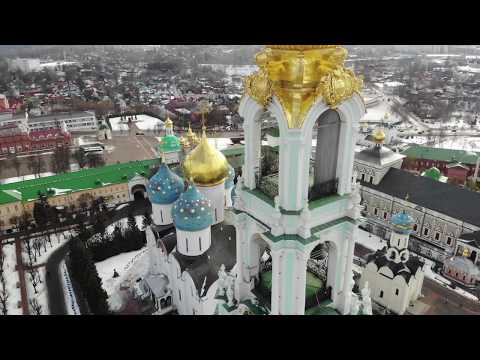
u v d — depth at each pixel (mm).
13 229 126938
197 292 76250
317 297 33500
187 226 77438
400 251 86000
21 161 189375
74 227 126125
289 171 27281
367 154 121500
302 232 28047
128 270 104250
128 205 142750
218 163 85062
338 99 25625
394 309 86750
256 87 26688
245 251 34156
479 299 90812
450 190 108750
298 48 25109
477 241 95812
